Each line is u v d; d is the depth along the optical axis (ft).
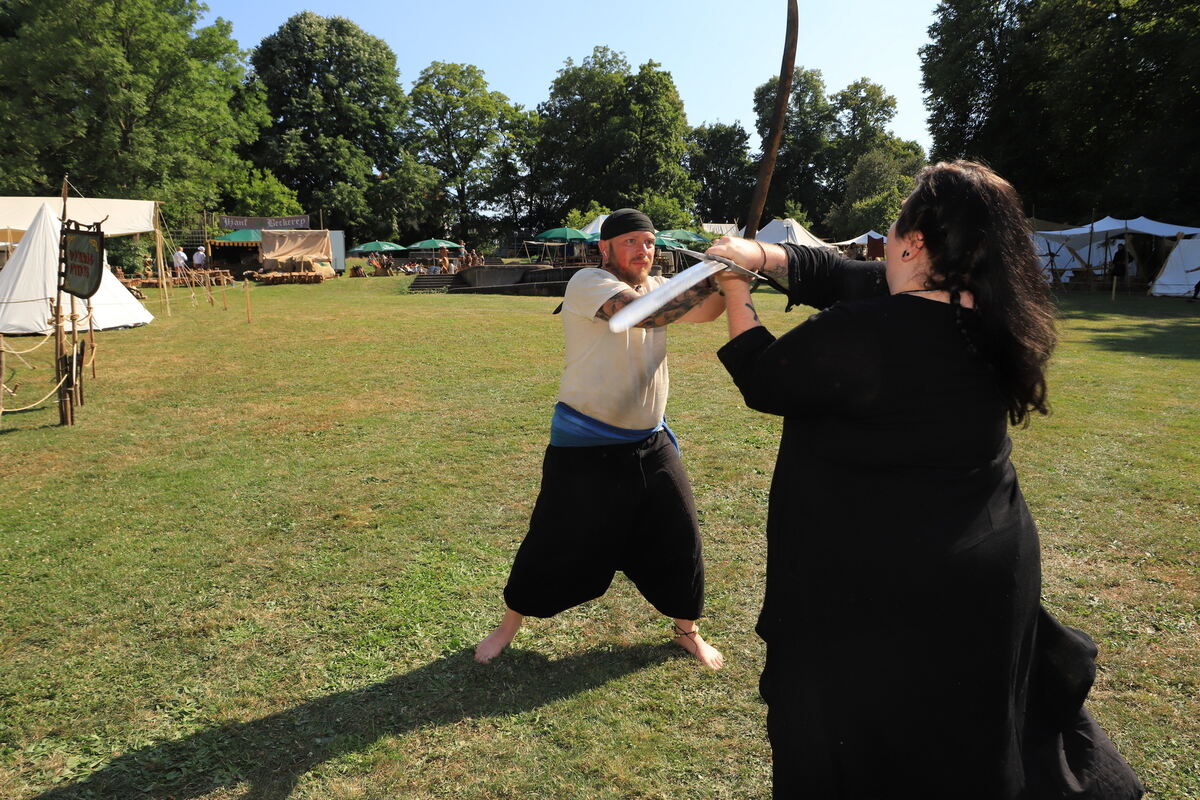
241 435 22.31
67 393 23.77
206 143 117.08
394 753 8.41
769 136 6.76
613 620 11.25
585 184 204.33
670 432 10.00
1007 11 122.31
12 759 8.42
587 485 9.30
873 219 167.84
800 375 4.75
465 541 14.24
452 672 9.96
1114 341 42.27
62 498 16.92
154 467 19.24
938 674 4.61
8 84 98.73
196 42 112.78
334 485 17.58
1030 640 5.03
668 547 9.73
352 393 28.07
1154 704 9.02
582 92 205.98
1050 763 5.29
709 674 9.86
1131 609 11.28
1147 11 99.55
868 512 4.72
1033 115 120.67
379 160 205.98
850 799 4.88
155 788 7.95
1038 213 123.44
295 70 191.01
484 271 102.32
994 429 4.78
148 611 11.69
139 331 47.52
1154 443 20.01
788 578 5.10
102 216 53.11
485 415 24.45
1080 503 15.57
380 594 12.16
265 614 11.56
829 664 4.82
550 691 9.53
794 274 5.67
